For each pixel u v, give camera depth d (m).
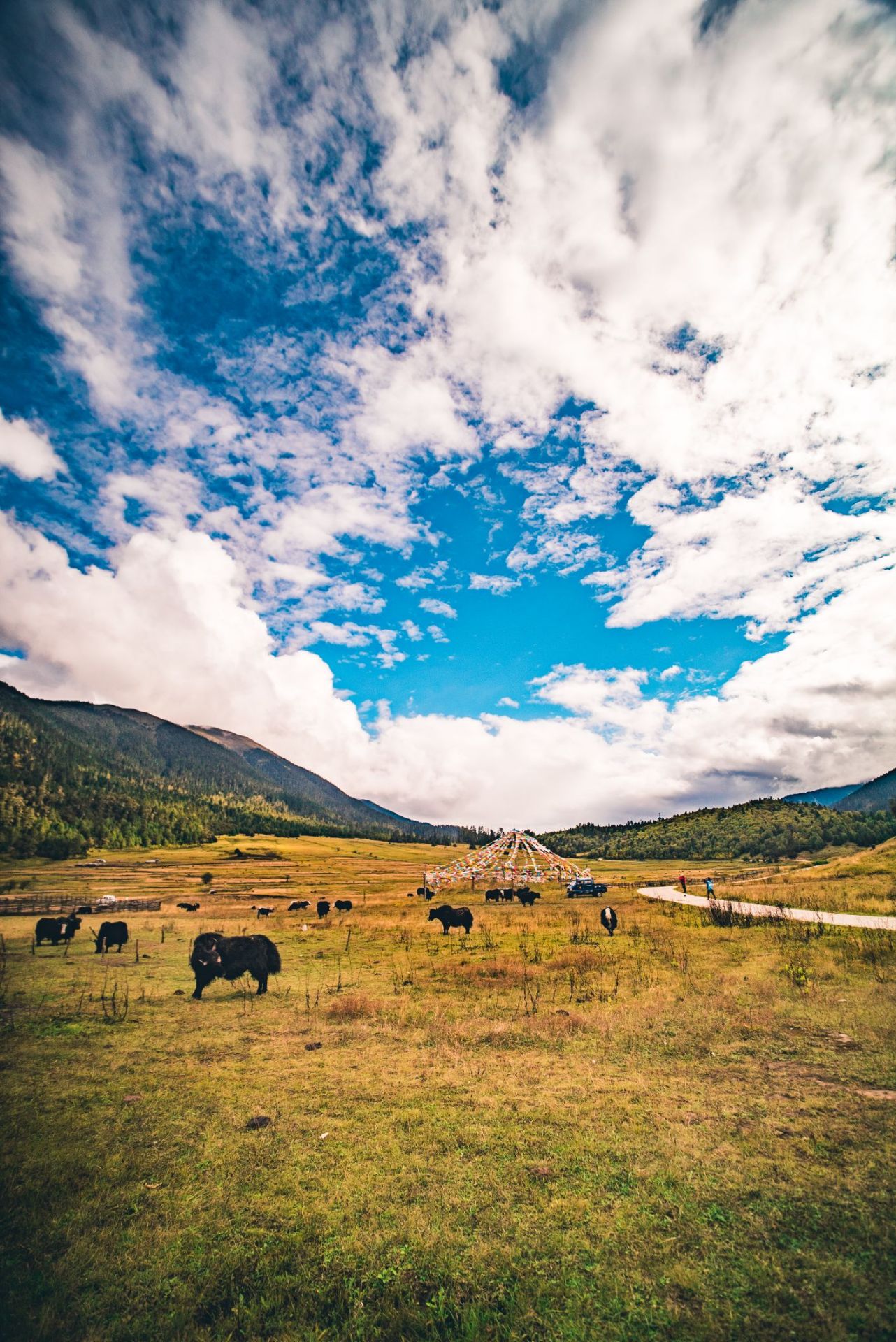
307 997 12.93
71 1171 5.85
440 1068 8.68
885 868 39.88
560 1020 10.95
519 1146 6.21
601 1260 4.43
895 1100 6.88
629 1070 8.38
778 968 14.73
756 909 27.23
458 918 27.19
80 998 13.18
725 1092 7.41
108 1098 7.67
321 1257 4.60
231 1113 7.20
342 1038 10.30
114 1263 4.59
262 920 34.50
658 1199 5.14
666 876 81.00
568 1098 7.44
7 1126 6.85
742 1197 5.10
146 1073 8.58
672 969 15.43
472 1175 5.68
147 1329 3.97
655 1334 3.72
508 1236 4.76
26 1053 9.41
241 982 15.45
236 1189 5.55
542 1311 3.96
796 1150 5.83
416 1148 6.23
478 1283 4.27
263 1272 4.47
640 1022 10.60
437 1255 4.56
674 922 26.09
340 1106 7.36
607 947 20.11
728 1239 4.57
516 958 18.47
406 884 80.94
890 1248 4.32
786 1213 4.83
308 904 45.78
